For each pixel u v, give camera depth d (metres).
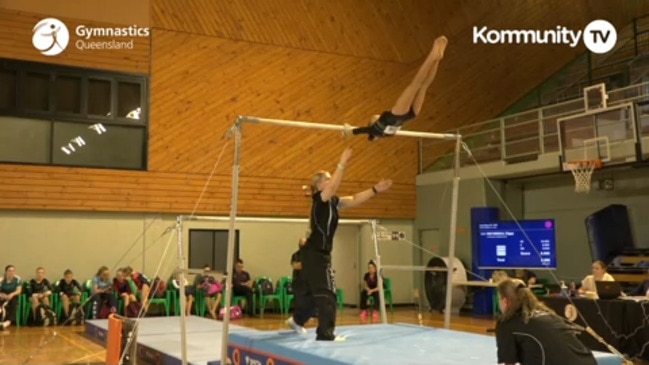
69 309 11.73
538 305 3.79
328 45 15.09
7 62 11.99
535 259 11.90
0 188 11.81
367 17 15.61
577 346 3.66
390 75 15.73
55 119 12.34
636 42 15.40
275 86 14.41
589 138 11.58
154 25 13.33
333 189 4.91
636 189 12.42
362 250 15.44
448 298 6.89
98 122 12.69
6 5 12.11
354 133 5.32
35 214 12.23
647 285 9.13
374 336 5.54
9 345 9.09
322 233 5.10
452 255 6.95
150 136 13.11
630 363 6.67
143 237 12.99
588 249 13.31
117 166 12.84
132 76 13.05
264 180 14.11
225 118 13.85
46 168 12.21
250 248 14.06
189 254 13.40
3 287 11.46
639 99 11.48
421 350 4.72
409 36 16.03
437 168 15.88
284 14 14.67
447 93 15.94
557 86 16.48
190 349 7.31
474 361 4.26
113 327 6.23
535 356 3.62
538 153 13.00
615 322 7.61
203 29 13.80
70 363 7.53
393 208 15.62
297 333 5.51
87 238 12.59
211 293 12.59
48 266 12.25
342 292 15.09
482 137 15.27
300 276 5.35
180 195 13.27
